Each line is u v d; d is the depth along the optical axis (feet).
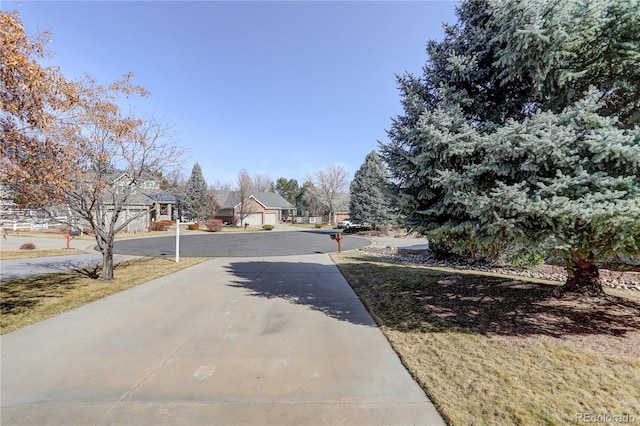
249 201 121.60
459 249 15.79
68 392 8.43
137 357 10.62
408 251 44.16
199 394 8.34
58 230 74.59
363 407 7.72
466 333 12.38
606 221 9.41
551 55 11.26
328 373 9.46
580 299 15.76
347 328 13.43
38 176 13.78
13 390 8.52
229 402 7.96
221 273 26.81
